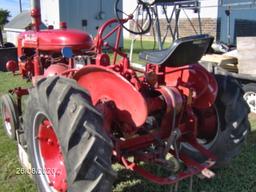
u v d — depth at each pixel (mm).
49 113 2502
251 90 5293
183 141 3107
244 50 5285
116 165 3543
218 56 5668
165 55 2617
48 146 2916
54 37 4219
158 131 2934
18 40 4867
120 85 2688
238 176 3432
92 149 2285
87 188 2307
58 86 2512
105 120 2730
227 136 3215
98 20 13406
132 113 2641
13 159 3799
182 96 2945
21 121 4113
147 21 3568
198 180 3330
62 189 2699
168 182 2637
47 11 13211
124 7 18125
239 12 13070
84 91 2484
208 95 2980
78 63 3346
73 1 12836
